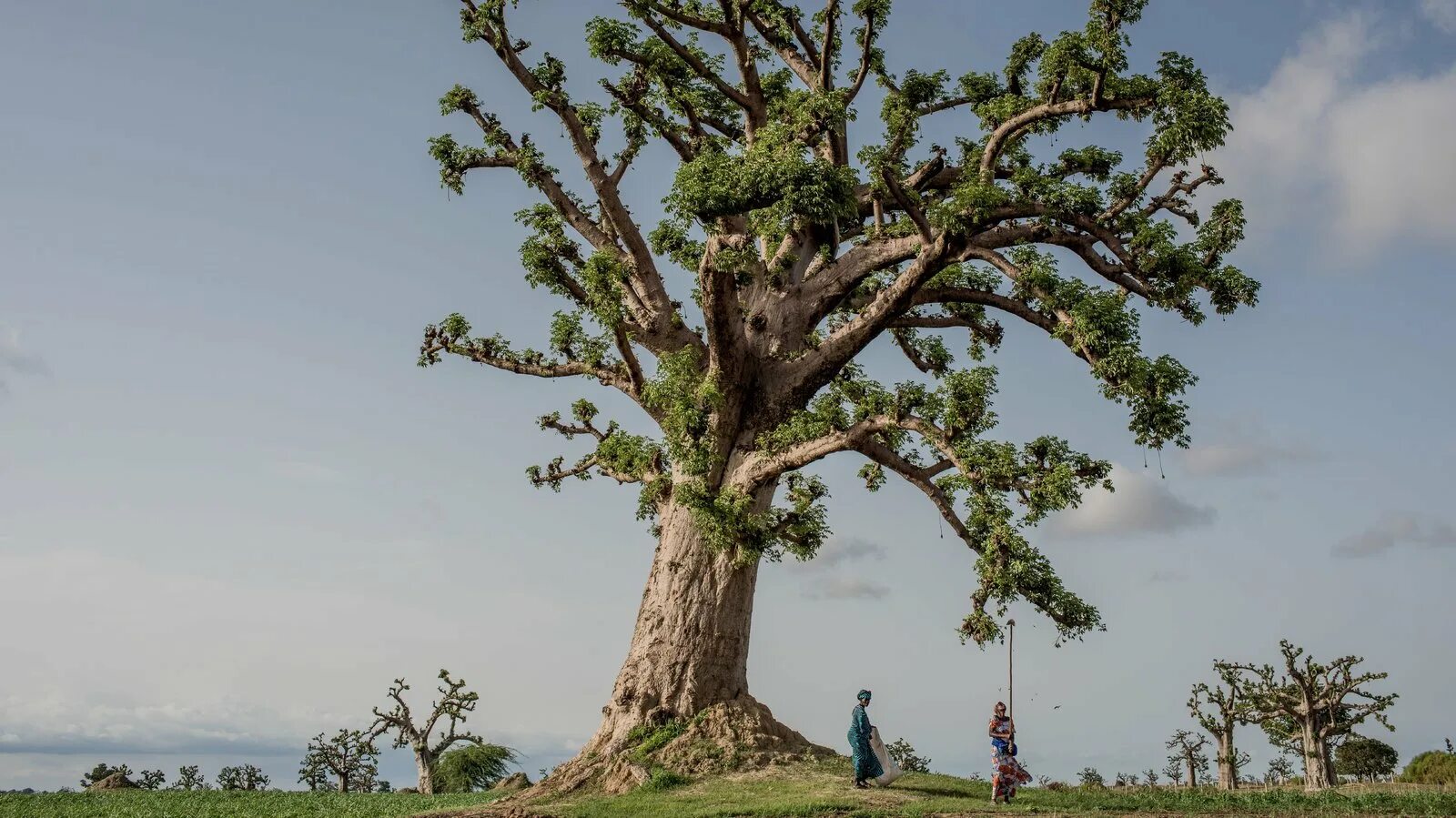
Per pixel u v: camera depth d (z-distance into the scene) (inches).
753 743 822.5
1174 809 633.6
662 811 677.9
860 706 753.6
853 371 987.3
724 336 917.2
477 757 2174.0
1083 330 793.6
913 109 1139.9
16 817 840.3
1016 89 1069.8
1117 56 824.3
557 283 984.9
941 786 741.9
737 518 832.9
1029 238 919.7
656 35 1023.0
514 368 1061.1
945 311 1118.4
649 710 856.9
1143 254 882.8
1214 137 805.2
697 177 830.5
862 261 987.3
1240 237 900.0
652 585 917.8
